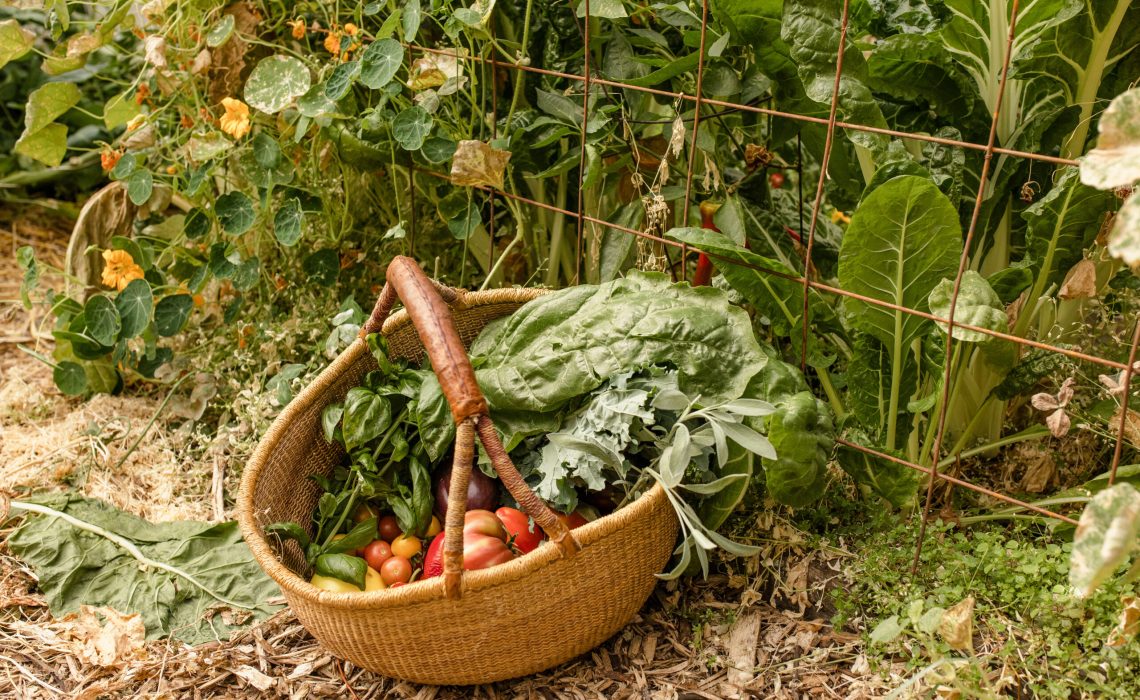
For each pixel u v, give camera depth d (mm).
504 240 2572
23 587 2012
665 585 1942
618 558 1627
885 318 1826
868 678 1690
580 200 2111
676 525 1773
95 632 1841
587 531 1556
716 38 2025
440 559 1793
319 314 2561
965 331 1690
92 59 3660
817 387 2320
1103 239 1787
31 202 3639
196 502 2256
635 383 1791
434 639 1577
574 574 1581
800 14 1739
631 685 1738
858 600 1823
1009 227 2037
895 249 1727
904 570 1846
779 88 2051
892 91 1937
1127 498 1241
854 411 1963
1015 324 1952
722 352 1780
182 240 2709
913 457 2062
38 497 2205
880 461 1853
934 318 1681
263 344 2484
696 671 1758
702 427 1733
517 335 1894
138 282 2398
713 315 1806
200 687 1774
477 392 1466
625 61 2139
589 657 1806
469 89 2365
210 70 2420
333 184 2514
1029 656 1646
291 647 1860
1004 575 1759
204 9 2398
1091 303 1988
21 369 2812
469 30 2068
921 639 1604
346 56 2254
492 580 1509
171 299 2455
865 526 1967
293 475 1954
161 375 2547
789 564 1938
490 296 2078
